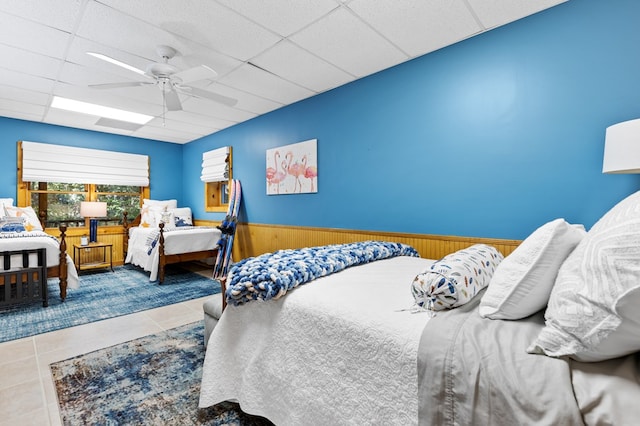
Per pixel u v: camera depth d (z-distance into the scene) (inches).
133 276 181.8
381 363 42.6
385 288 59.3
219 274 175.5
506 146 90.1
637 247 28.3
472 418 33.7
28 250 124.7
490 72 92.5
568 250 41.1
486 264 59.7
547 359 33.3
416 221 110.7
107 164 207.0
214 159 205.8
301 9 82.4
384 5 80.9
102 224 213.8
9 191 175.6
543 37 83.1
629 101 71.9
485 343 37.1
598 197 76.4
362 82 125.3
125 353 87.0
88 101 147.9
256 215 179.2
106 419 60.3
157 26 89.0
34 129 182.1
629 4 71.4
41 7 79.4
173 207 227.9
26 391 69.2
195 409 63.6
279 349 55.2
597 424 27.1
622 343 29.4
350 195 131.3
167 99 114.3
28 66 111.9
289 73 121.2
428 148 106.7
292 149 154.9
